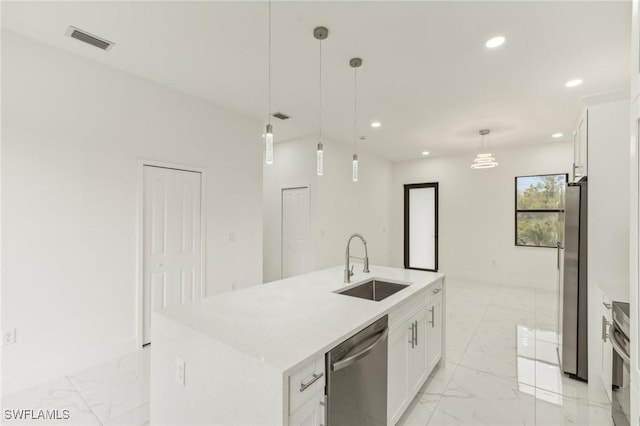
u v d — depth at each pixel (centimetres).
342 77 291
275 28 218
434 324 248
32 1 189
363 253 621
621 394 178
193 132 339
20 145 228
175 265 324
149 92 302
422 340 224
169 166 317
